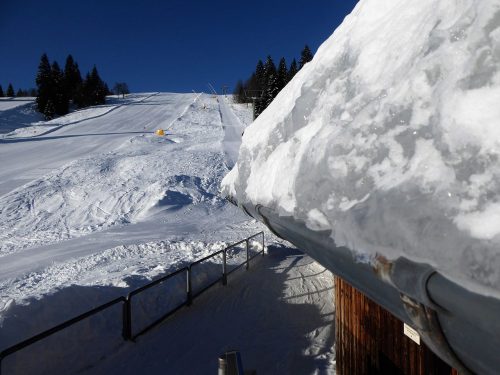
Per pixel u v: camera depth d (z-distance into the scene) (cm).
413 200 121
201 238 1324
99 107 7569
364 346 408
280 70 7119
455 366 116
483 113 120
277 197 238
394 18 232
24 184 2105
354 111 200
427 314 110
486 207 101
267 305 719
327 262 189
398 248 117
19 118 7069
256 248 1159
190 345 560
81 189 1998
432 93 147
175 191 1914
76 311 552
